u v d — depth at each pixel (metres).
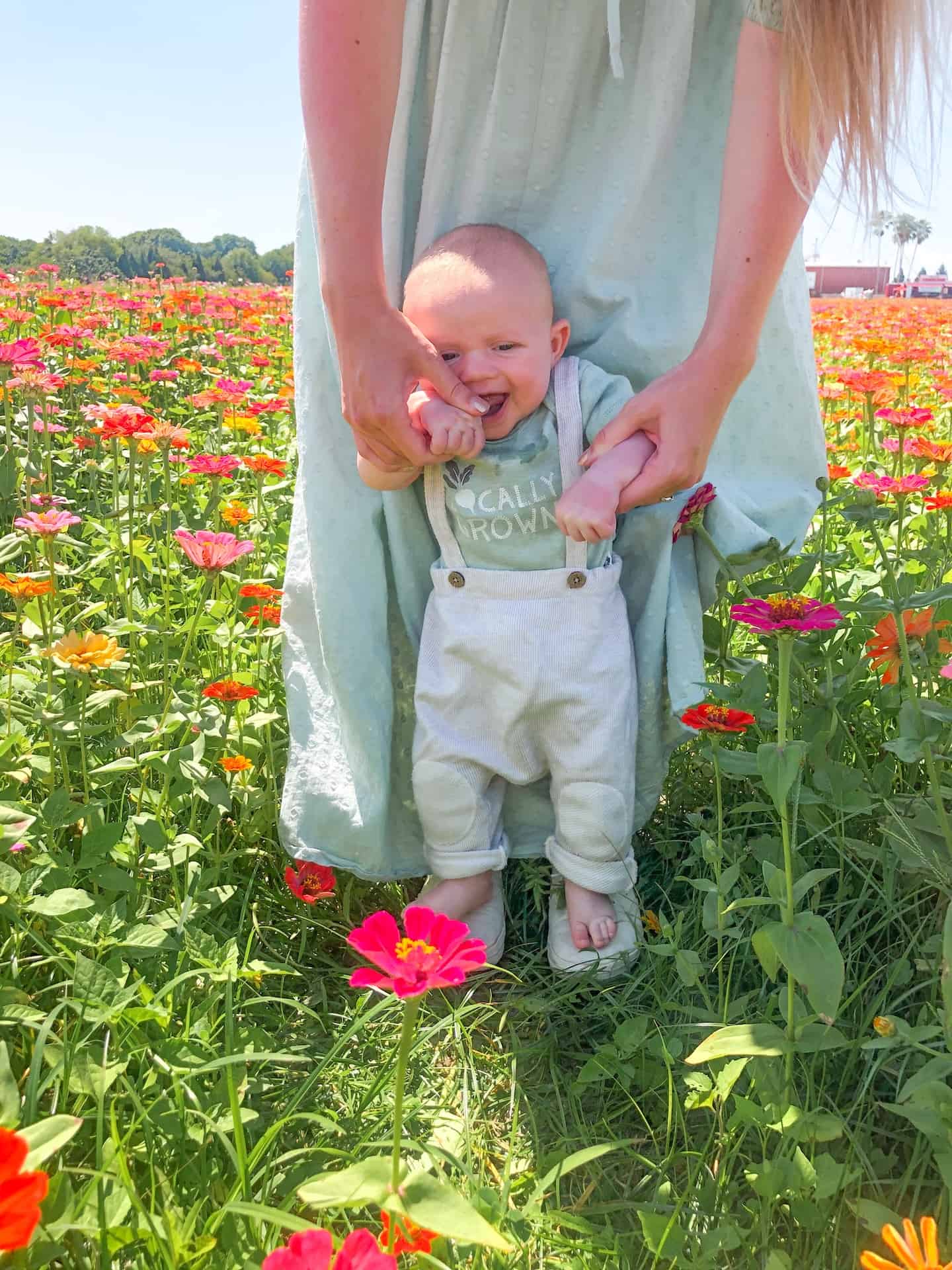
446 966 0.80
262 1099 1.29
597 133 1.71
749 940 1.50
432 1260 0.90
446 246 1.61
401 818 1.79
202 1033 1.25
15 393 2.68
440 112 1.65
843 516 1.96
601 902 1.65
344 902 1.71
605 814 1.63
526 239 1.74
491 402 1.61
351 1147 1.22
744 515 1.83
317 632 1.76
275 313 8.09
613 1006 1.53
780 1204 1.15
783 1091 1.17
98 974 1.17
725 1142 1.20
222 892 1.49
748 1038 1.14
